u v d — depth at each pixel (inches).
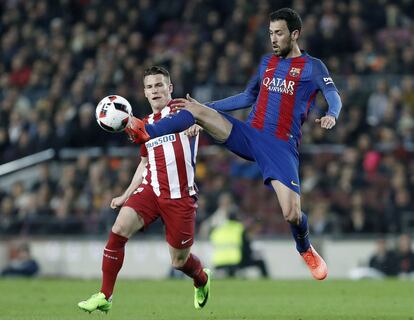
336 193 2502.5
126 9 3380.9
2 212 2605.8
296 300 1518.2
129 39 3230.8
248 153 1181.7
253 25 3164.4
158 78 1224.8
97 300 1150.3
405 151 2664.9
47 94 3166.8
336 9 3157.0
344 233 2400.3
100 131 2866.6
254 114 1193.4
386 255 2277.3
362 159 2600.9
